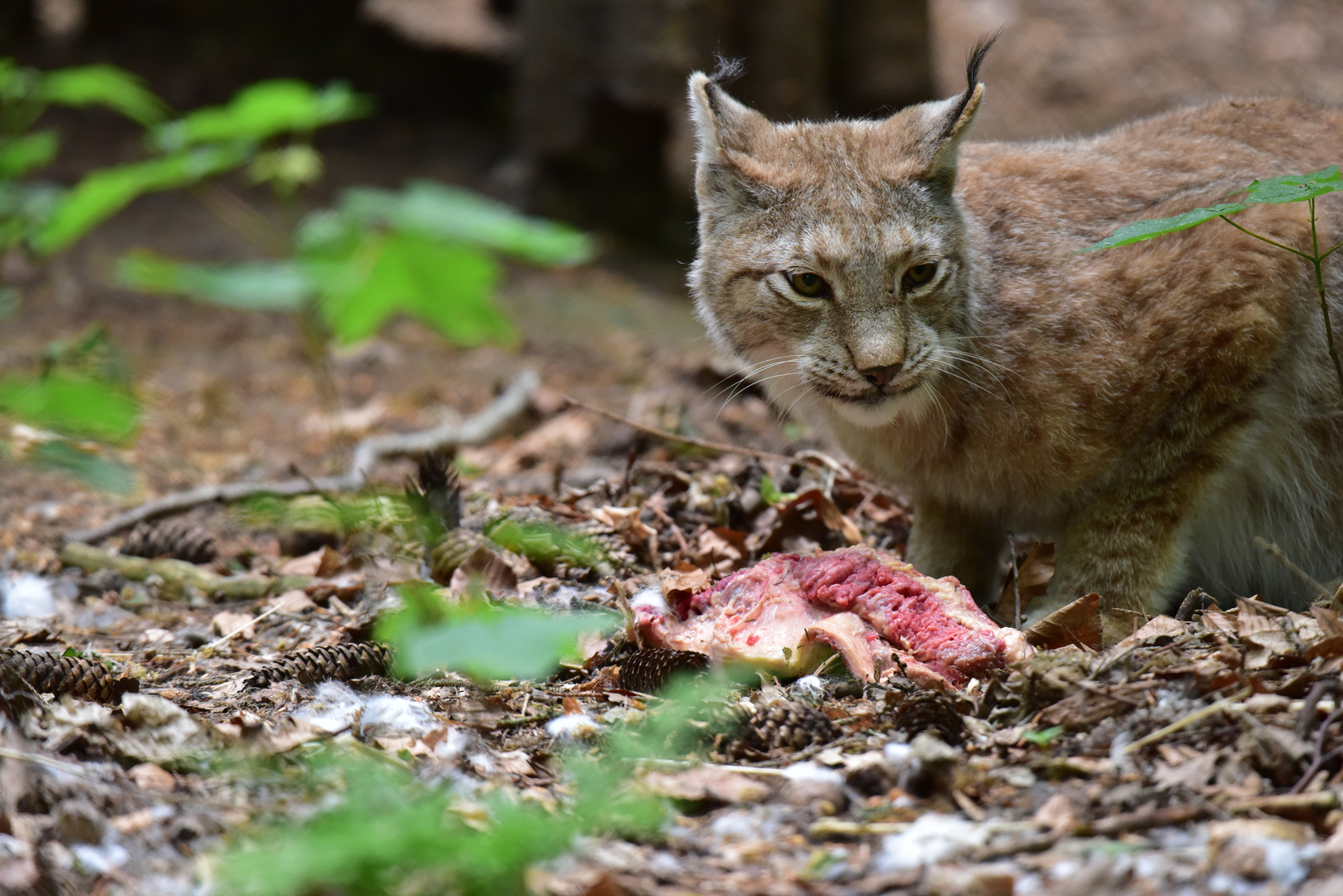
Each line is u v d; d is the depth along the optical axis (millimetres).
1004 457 8250
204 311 20656
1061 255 8133
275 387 17297
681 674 6691
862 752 5758
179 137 3668
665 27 23328
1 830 4961
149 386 16125
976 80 8039
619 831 5082
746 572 7539
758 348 8461
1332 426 8391
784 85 23547
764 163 8164
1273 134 8805
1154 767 5348
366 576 9141
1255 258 7867
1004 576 9500
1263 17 34719
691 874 4754
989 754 5680
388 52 29781
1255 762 5227
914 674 6652
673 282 23484
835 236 7766
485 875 4324
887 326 7719
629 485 10414
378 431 15102
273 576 9820
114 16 29484
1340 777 5094
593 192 24766
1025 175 8531
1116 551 8195
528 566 9008
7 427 6297
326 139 27859
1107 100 31797
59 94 4008
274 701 6754
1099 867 4488
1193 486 8094
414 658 3686
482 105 29531
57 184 23078
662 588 7684
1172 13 34406
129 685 6680
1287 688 5816
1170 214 8156
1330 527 8641
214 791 5457
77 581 9875
